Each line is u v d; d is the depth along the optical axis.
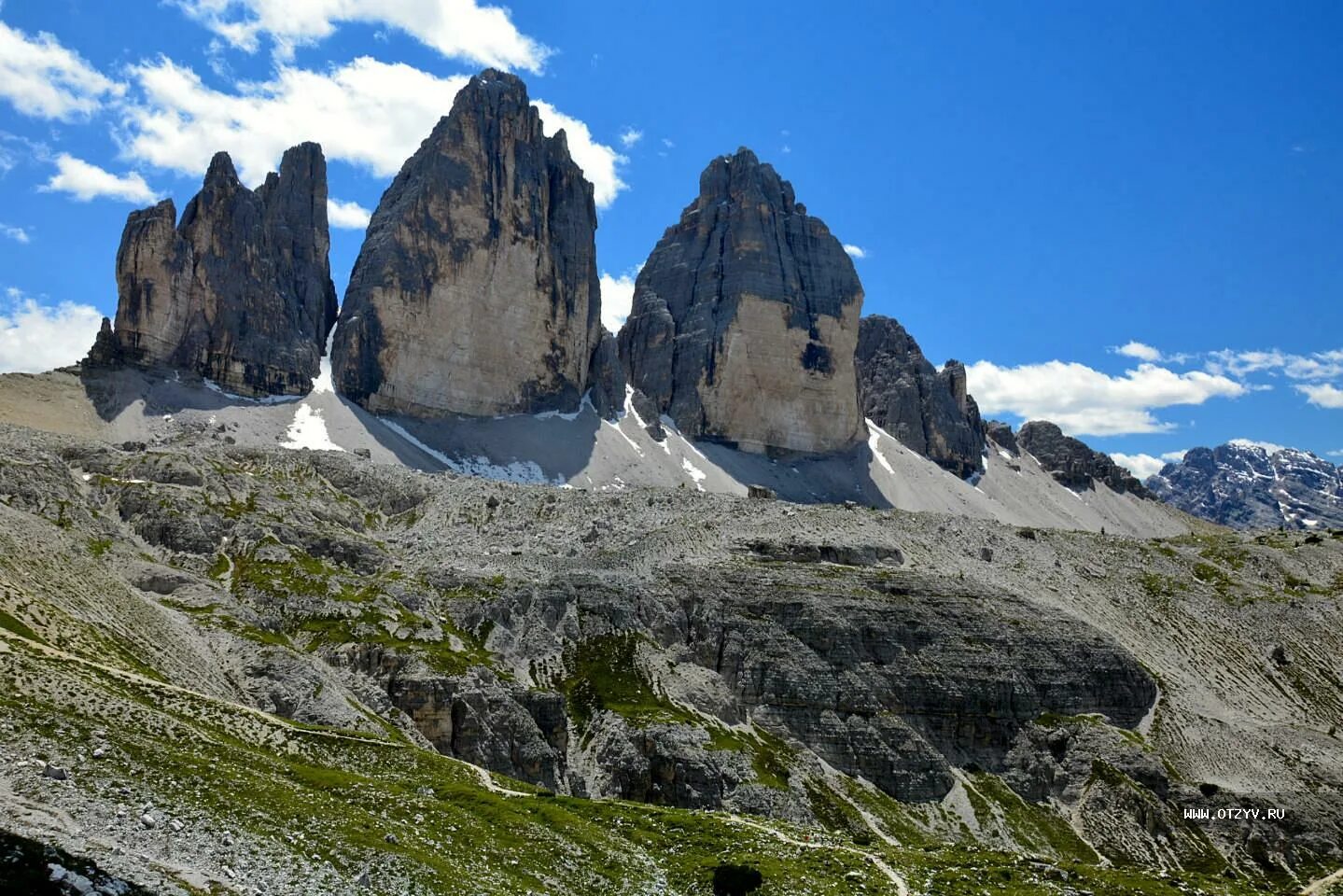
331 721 148.00
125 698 106.31
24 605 124.62
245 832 79.19
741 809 174.75
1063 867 135.88
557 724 179.75
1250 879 195.25
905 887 114.44
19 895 54.81
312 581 188.50
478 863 92.75
